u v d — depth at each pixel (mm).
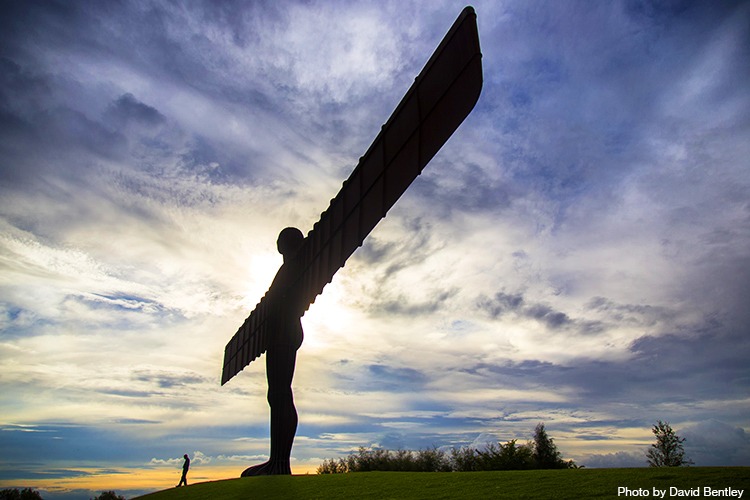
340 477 17766
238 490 17062
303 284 21312
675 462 24578
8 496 45250
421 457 31062
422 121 14094
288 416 21656
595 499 10469
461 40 12539
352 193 17766
